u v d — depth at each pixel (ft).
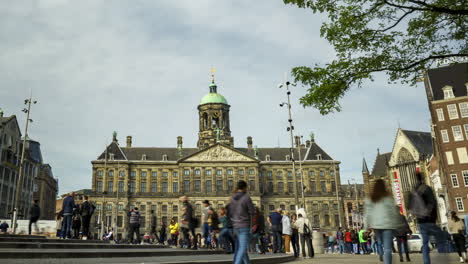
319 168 320.91
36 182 301.84
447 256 30.76
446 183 188.03
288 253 69.87
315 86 48.78
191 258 47.78
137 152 321.11
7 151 225.97
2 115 234.38
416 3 44.11
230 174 305.32
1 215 216.95
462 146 187.01
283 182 318.65
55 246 51.57
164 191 304.30
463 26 44.98
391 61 46.88
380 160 334.44
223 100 330.34
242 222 27.86
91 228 281.54
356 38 46.70
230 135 326.03
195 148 332.60
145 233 290.97
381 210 28.25
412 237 102.37
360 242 93.50
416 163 266.57
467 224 112.78
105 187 293.02
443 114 194.70
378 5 45.21
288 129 110.32
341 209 309.22
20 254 40.11
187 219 63.36
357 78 46.70
